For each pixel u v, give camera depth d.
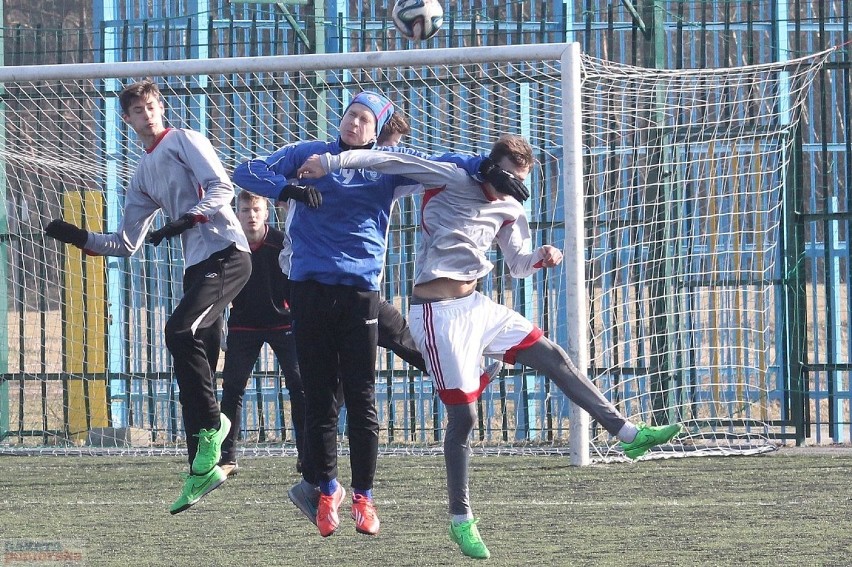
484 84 29.28
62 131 30.84
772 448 26.44
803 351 28.28
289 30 33.88
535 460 26.02
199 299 17.44
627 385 29.42
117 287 31.19
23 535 18.38
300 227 15.92
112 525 19.19
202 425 17.56
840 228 34.78
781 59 29.58
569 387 16.08
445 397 15.80
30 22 58.03
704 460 25.31
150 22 31.73
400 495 21.78
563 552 16.58
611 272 29.42
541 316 30.92
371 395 16.19
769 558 15.93
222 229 17.69
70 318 30.66
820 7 27.77
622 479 23.09
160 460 27.16
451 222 15.84
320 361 16.03
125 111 17.83
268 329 22.62
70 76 25.14
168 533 18.45
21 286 30.84
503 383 29.05
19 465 26.44
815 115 36.06
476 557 15.54
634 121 30.00
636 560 15.95
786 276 27.89
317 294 15.80
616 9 36.72
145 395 30.55
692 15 34.84
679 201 27.89
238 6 36.38
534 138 30.62
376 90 30.55
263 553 16.84
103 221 30.55
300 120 31.31
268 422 31.73
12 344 37.31
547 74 29.66
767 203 28.92
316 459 16.19
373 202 15.88
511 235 16.61
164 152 17.64
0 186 30.55
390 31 33.38
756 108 30.94
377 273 16.06
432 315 15.84
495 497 21.34
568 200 24.77
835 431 29.02
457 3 35.50
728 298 29.47
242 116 32.44
